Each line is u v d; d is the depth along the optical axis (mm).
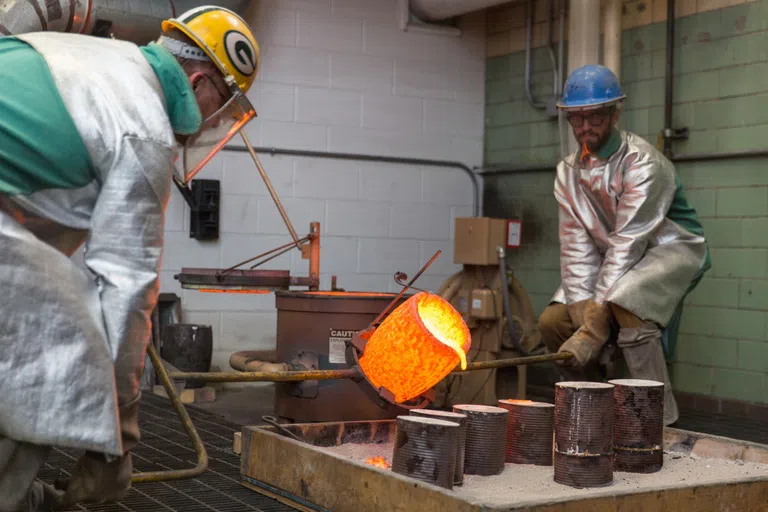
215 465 3008
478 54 6262
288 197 5602
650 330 3811
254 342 5520
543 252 5801
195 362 4719
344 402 3463
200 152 1718
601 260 4129
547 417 2705
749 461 2773
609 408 2439
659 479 2549
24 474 1520
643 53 5223
